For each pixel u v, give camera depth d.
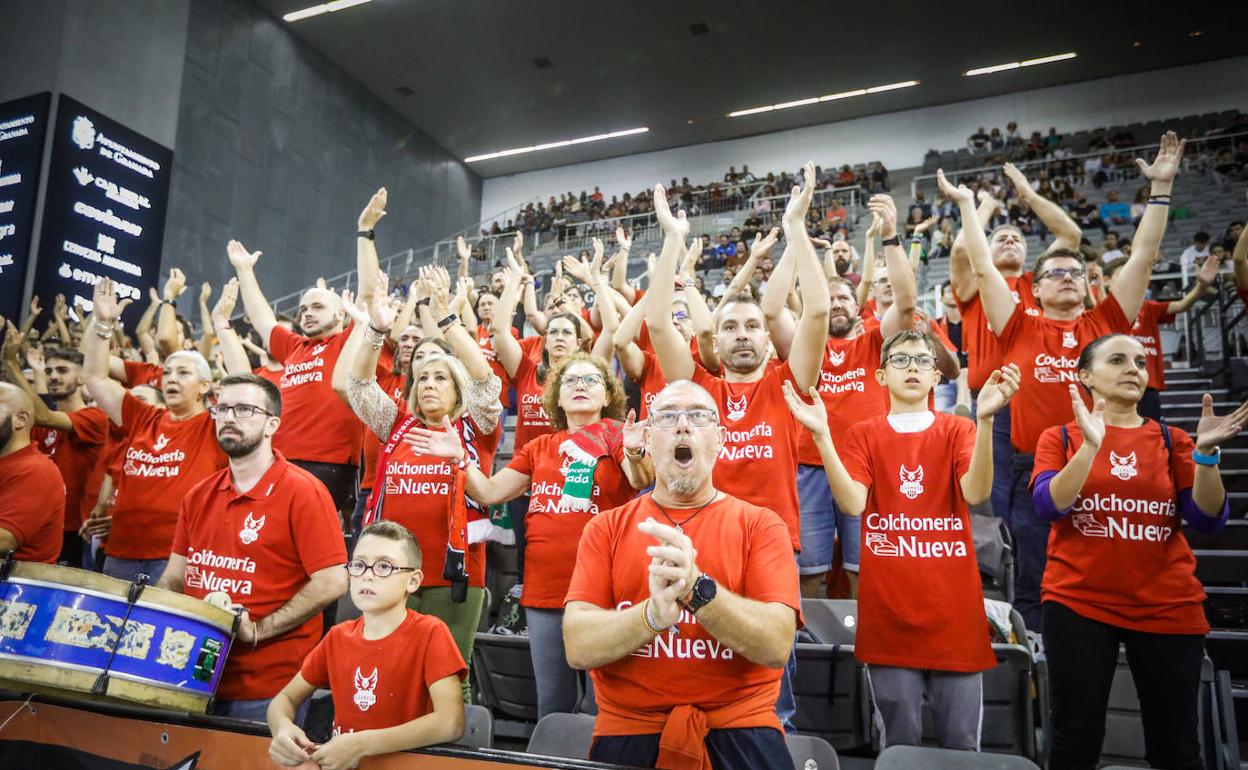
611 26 17.52
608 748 2.08
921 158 20.66
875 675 2.82
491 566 4.93
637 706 2.08
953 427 2.98
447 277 4.53
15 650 2.45
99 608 2.51
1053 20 17.20
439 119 21.14
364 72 19.12
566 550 3.20
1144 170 3.99
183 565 3.17
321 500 3.05
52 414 4.79
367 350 3.71
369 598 2.54
